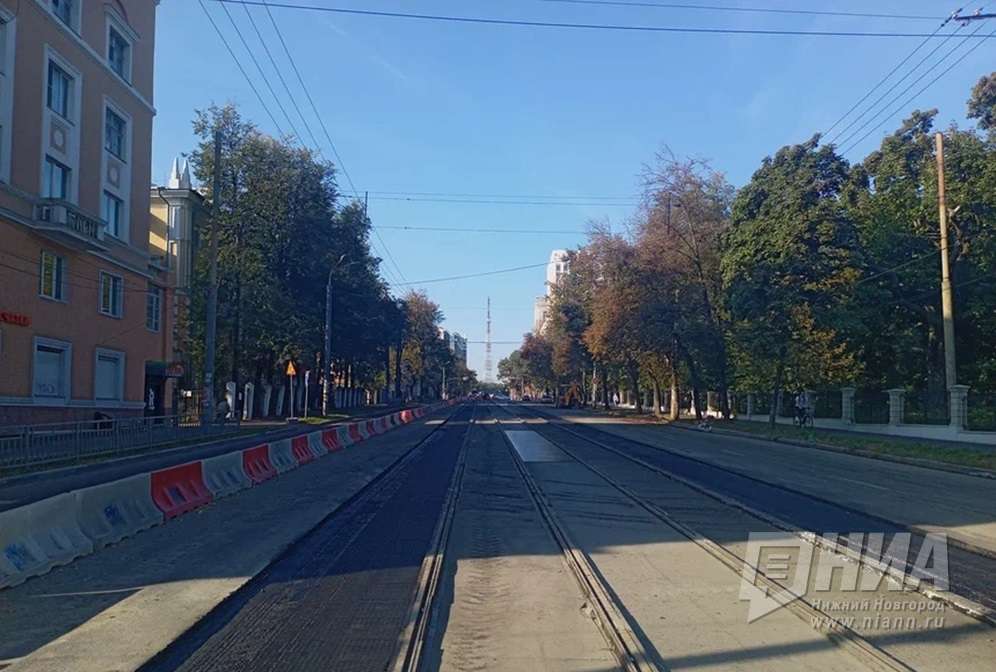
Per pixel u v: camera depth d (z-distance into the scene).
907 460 28.58
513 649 7.33
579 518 14.87
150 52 46.03
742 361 50.12
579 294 87.25
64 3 37.50
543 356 126.44
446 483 20.59
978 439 33.50
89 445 26.22
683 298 57.56
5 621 8.12
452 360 173.50
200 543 12.19
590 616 8.41
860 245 45.66
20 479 21.11
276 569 10.61
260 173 58.97
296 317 58.47
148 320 47.53
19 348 33.91
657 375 68.00
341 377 93.56
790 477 22.22
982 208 43.22
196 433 36.56
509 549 12.05
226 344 57.59
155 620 8.09
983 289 43.75
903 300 46.31
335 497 17.64
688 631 7.75
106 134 41.12
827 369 45.78
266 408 65.31
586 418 71.69
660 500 17.31
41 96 35.03
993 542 12.32
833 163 45.66
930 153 46.16
